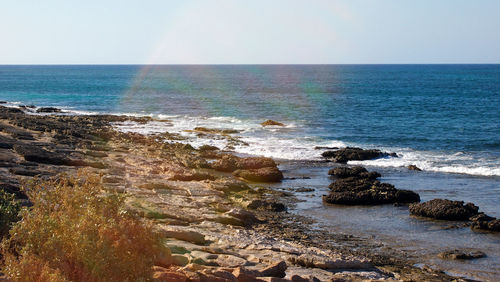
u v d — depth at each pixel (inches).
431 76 7529.5
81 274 259.6
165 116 2132.1
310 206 780.0
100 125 1676.9
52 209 310.7
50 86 4630.9
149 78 6934.1
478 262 549.6
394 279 473.1
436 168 1105.4
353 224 687.1
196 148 1322.6
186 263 397.1
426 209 729.0
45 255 261.6
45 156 880.3
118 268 259.9
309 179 991.0
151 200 672.4
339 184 877.8
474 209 730.8
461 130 1723.7
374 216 730.2
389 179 1002.7
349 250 576.1
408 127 1806.1
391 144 1457.9
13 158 860.6
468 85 4827.8
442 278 496.7
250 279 353.4
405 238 629.6
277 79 6707.7
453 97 3257.9
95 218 278.1
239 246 515.5
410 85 4904.0
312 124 1881.2
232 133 1628.9
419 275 502.3
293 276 384.2
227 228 600.4
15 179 691.4
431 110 2399.1
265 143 1428.4
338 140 1515.7
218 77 7514.8
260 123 1905.8
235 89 4197.8
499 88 4281.5
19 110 2122.3
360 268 499.5
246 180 969.5
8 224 354.6
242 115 2193.7
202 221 621.6
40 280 246.4
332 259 490.3
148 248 279.4
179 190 784.3
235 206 733.9
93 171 837.8
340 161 1181.7
